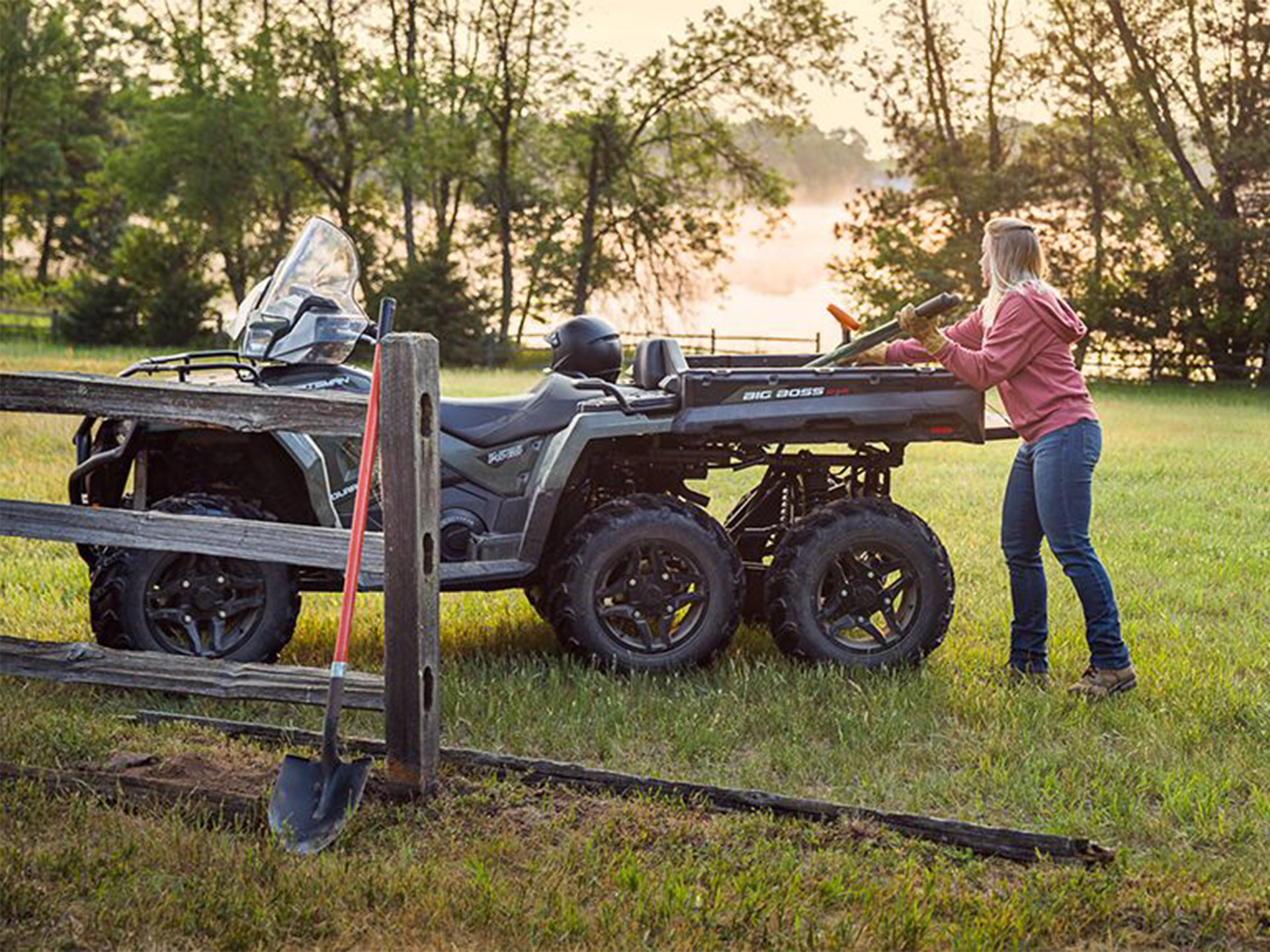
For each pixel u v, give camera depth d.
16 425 14.32
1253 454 15.42
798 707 5.21
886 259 42.97
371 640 6.21
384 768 4.32
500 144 45.72
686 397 5.66
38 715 4.74
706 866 3.71
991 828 3.93
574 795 4.24
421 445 4.11
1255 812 4.25
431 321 38.81
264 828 3.96
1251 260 39.03
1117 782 4.46
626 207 46.41
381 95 45.41
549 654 6.05
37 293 56.91
